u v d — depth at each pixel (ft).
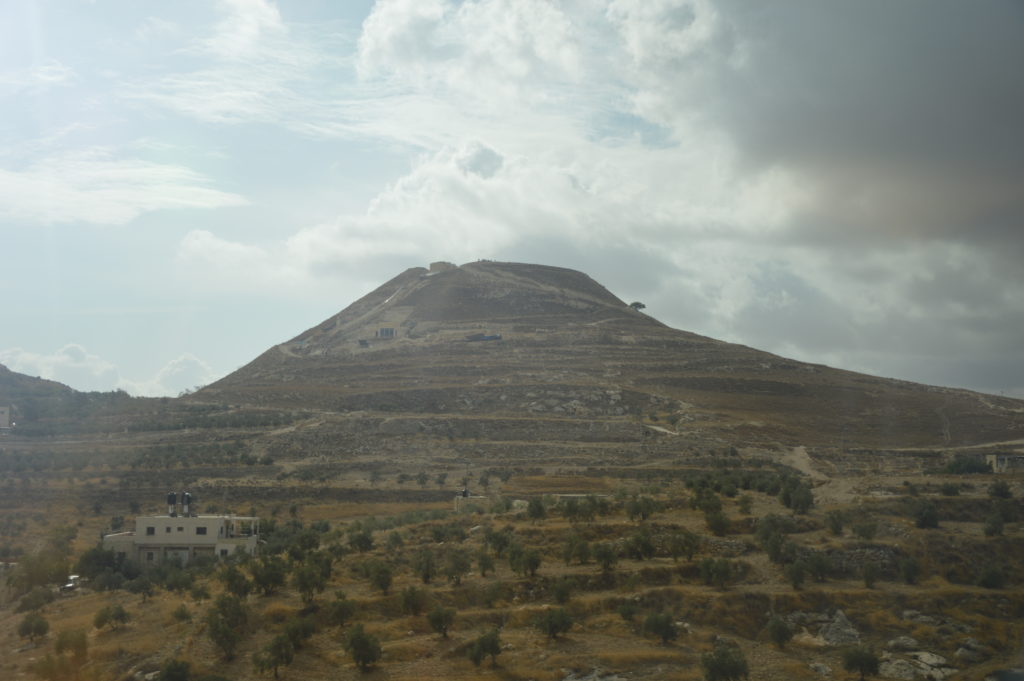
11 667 313.12
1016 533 408.05
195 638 319.47
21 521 622.54
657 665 302.04
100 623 344.28
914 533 397.60
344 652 309.63
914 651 319.06
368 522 529.86
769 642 327.67
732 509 449.89
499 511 490.90
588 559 381.60
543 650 312.09
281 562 385.50
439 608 324.80
